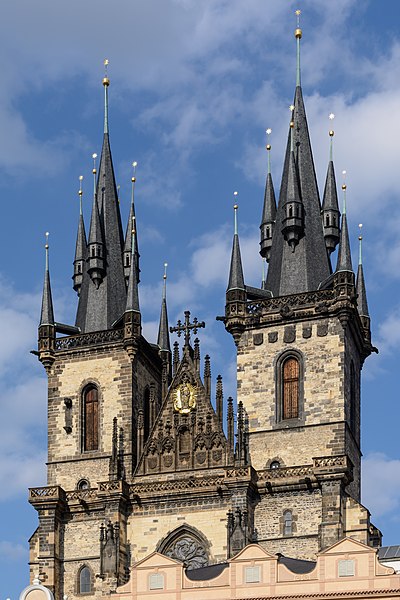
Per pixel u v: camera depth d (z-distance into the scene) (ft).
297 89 608.60
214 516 541.75
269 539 529.86
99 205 618.03
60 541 555.28
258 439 547.90
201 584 462.60
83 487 565.53
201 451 554.46
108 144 629.51
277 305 560.61
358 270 604.90
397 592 440.04
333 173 596.70
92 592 545.85
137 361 578.25
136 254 610.24
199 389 563.89
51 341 586.04
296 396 550.36
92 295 598.75
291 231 578.66
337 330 550.36
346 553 449.48
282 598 449.89
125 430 565.94
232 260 570.87
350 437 548.31
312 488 531.50
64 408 578.25
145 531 547.90
